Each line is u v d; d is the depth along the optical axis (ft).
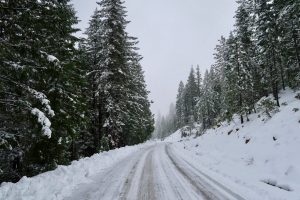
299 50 97.50
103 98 80.79
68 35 49.55
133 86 110.32
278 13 96.07
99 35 82.53
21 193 23.97
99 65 81.15
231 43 109.81
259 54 110.42
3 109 33.37
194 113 259.39
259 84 114.42
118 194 26.91
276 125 60.75
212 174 40.32
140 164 49.93
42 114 31.50
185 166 48.49
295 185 30.66
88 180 33.71
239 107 102.12
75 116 49.47
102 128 82.58
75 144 80.23
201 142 110.01
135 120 113.50
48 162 42.73
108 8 80.79
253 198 26.61
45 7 33.78
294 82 101.86
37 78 36.11
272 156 45.52
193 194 27.43
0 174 39.86
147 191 28.25
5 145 32.96
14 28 31.73
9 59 32.42
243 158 53.42
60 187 28.22
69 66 45.91
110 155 59.26
